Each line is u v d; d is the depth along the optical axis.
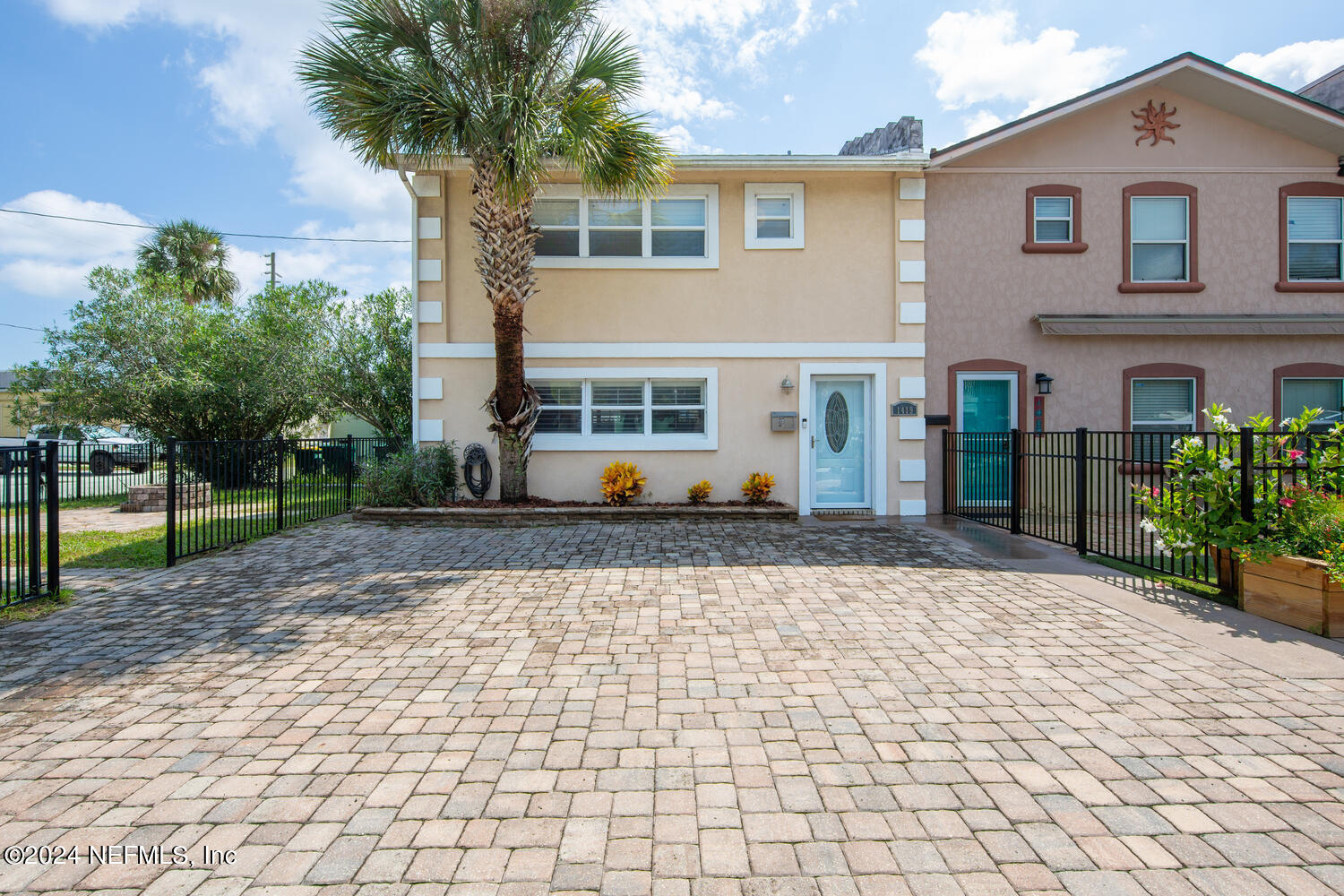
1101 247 11.35
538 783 2.97
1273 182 11.43
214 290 25.27
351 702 3.81
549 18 8.85
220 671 4.29
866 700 3.83
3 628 5.15
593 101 8.88
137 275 16.73
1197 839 2.58
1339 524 5.05
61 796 2.89
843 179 11.17
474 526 9.68
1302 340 11.37
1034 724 3.53
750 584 6.39
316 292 15.38
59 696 3.91
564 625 5.16
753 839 2.59
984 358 11.27
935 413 11.25
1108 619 5.30
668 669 4.28
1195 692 3.93
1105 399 11.30
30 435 16.73
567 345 10.96
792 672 4.24
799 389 11.14
